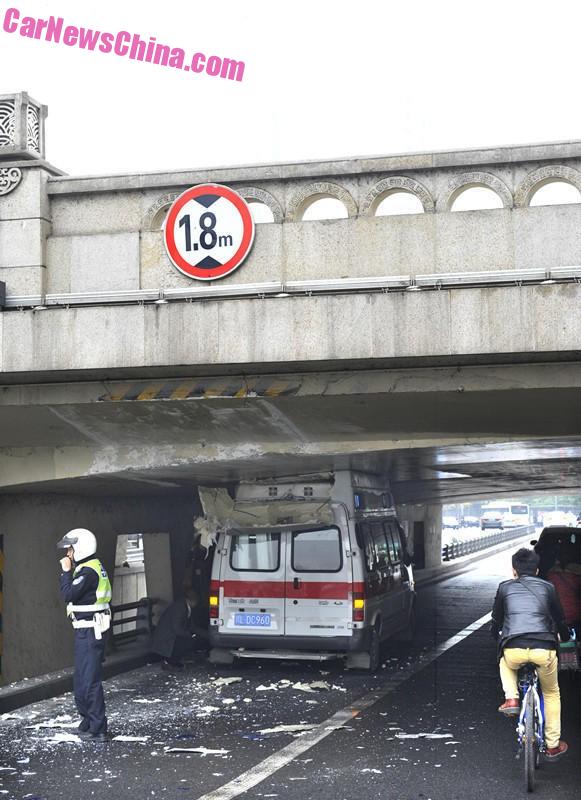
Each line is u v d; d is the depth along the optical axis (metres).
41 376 9.87
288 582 12.84
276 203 9.75
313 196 9.74
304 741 8.91
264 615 12.87
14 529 11.98
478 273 9.26
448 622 19.28
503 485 25.48
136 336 9.36
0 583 11.61
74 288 10.02
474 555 43.53
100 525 14.23
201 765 8.05
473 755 8.35
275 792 7.23
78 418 10.62
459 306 8.84
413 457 12.53
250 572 12.99
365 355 8.98
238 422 10.62
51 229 10.20
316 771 7.84
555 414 10.10
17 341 9.57
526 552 7.83
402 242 9.48
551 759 7.73
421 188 9.52
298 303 9.12
